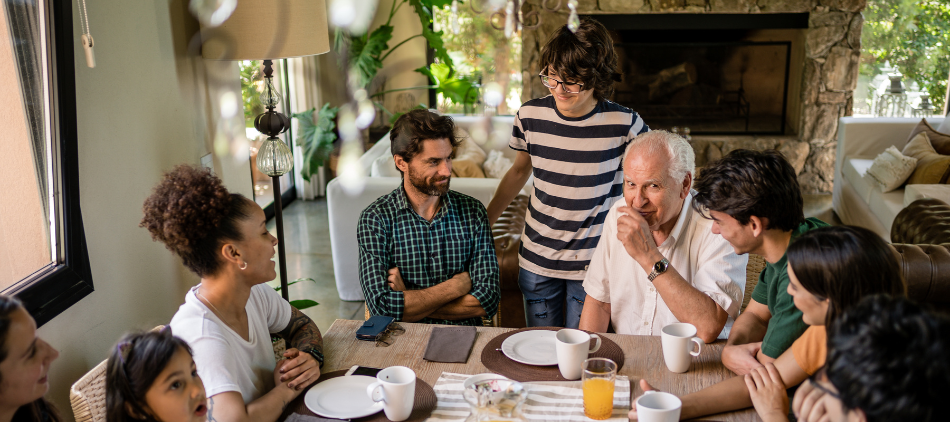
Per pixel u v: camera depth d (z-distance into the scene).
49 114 1.47
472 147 4.08
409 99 5.59
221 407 1.15
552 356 1.38
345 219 3.15
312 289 3.46
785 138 5.09
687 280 1.60
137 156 1.86
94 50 1.66
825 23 4.78
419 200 1.77
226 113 2.37
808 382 1.03
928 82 4.99
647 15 4.98
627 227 1.46
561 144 1.89
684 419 1.18
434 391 1.27
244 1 2.01
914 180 3.64
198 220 1.18
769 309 1.41
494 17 1.31
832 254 0.98
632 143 1.52
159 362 0.99
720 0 4.86
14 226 1.43
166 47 1.99
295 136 4.82
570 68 1.73
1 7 1.40
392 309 1.67
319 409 1.21
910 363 0.72
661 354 1.40
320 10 2.11
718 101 5.23
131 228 1.84
